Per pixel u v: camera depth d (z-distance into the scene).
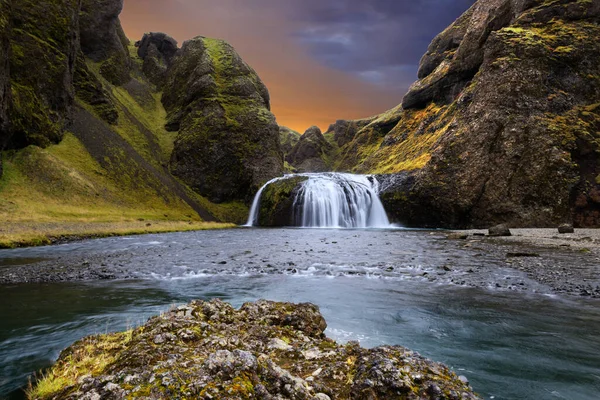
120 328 8.95
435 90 100.19
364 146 147.62
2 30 46.25
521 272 15.84
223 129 84.81
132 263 19.95
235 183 82.56
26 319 9.76
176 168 82.44
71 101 65.62
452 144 57.53
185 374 3.87
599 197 43.97
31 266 19.05
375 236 38.38
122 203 55.41
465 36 90.56
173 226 51.97
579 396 5.55
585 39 56.66
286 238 36.88
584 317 9.68
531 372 6.39
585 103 52.91
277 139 92.12
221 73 100.44
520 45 56.53
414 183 60.00
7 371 6.41
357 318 9.70
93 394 3.56
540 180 47.94
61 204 45.62
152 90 118.69
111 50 108.25
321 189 67.69
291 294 12.59
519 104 53.12
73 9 71.56
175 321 6.05
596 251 21.78
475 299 11.66
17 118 50.22
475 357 7.07
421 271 16.67
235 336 5.77
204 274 16.69
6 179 44.09
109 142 67.62
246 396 3.65
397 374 4.17
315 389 4.19
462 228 54.81
